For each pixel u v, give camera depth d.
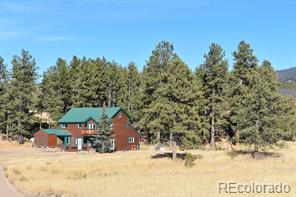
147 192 27.19
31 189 31.52
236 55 80.69
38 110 109.69
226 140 86.25
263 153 54.09
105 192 28.47
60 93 108.62
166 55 96.81
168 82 58.09
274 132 50.81
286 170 37.41
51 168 49.50
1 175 43.94
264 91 51.75
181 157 56.84
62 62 114.50
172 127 56.12
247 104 52.59
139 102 95.62
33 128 108.44
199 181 31.69
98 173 44.12
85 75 109.25
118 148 87.19
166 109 56.09
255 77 54.12
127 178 37.66
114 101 114.12
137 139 91.56
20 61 106.69
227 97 76.38
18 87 105.38
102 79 112.62
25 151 82.88
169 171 43.50
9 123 103.00
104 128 81.06
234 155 54.22
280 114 51.66
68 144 90.19
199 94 59.50
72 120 90.44
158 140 59.25
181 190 27.25
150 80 91.25
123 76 116.25
